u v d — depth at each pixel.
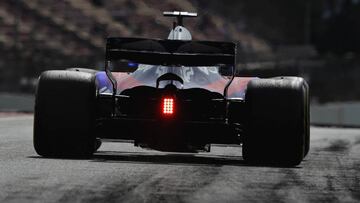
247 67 140.00
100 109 25.88
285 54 148.75
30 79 123.06
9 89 122.06
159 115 24.97
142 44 24.92
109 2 139.12
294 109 24.53
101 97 25.75
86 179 19.62
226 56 24.91
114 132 25.33
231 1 168.88
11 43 124.62
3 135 38.97
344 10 194.38
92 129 25.22
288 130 24.55
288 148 24.62
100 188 17.92
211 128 24.89
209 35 149.25
